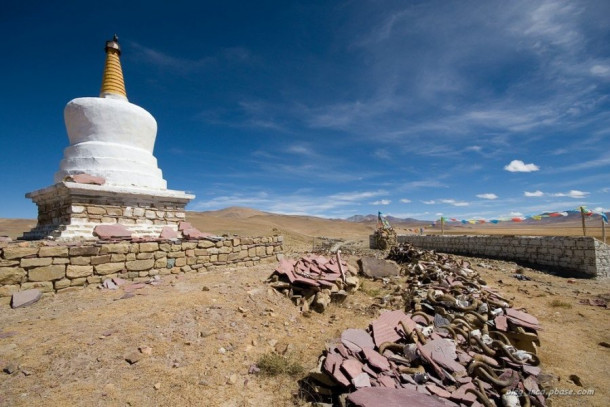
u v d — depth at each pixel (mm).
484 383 4914
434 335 6129
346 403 4215
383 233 27344
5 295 7125
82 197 11227
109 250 8938
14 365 4375
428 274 11492
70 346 4992
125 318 6094
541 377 5266
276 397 4625
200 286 8703
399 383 4609
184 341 5586
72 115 13039
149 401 4164
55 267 7883
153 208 12891
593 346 7227
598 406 4926
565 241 17016
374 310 8680
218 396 4477
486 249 22594
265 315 7312
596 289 13023
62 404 3906
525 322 7164
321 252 21016
